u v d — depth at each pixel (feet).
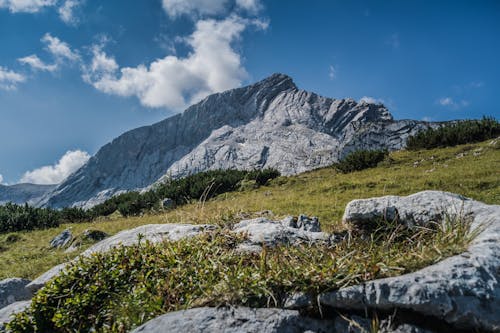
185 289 15.06
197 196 85.15
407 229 18.63
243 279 13.60
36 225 75.25
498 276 11.19
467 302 10.55
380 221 19.98
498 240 12.64
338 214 43.96
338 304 11.91
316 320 11.98
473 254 11.97
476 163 62.95
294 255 15.93
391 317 11.10
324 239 19.31
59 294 17.48
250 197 68.85
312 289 12.44
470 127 89.35
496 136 84.48
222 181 88.43
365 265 12.94
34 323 16.76
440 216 18.03
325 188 62.03
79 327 15.66
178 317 12.53
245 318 12.07
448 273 11.27
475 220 15.42
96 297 16.79
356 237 19.35
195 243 19.56
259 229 20.54
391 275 12.44
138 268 17.95
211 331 11.76
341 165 85.51
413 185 54.34
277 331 11.53
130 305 15.14
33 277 37.22
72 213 85.81
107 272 17.76
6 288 25.84
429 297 10.74
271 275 13.50
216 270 15.85
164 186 90.33
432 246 13.75
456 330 10.65
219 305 12.85
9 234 63.10
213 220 26.96
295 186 78.28
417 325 10.82
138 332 12.42
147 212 77.97
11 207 81.41
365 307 11.55
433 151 86.17
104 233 51.44
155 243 21.16
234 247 18.89
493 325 10.25
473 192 46.47
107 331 14.42
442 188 50.60
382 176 64.85
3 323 17.49
